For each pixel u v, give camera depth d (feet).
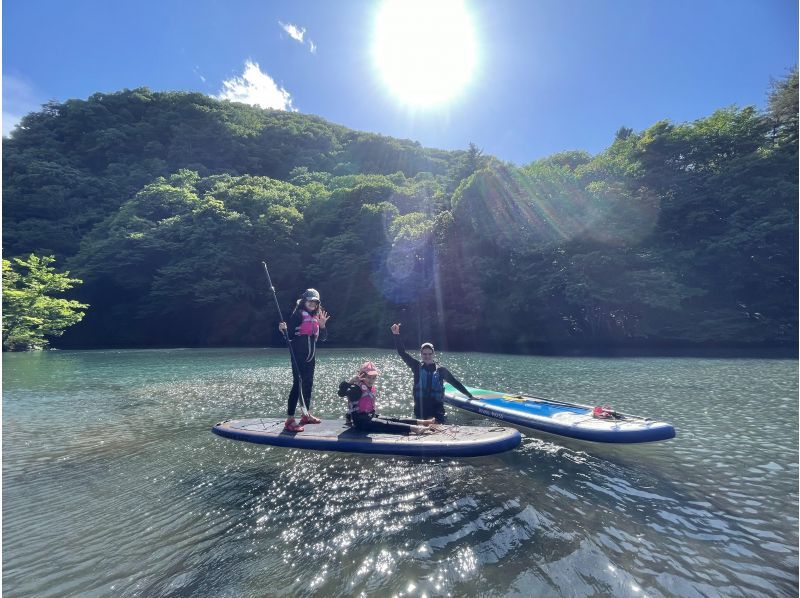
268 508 12.30
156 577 8.98
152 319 133.08
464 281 102.89
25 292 93.45
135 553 10.01
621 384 36.81
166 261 133.90
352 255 127.95
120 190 174.70
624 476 14.55
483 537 10.35
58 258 134.82
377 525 11.07
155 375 48.75
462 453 16.19
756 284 85.10
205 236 128.77
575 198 91.81
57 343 117.19
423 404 21.01
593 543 10.02
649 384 36.52
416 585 8.42
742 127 89.66
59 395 34.76
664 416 24.12
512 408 23.09
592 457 16.49
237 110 311.88
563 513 11.68
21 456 18.11
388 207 141.69
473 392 28.30
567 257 90.74
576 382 38.50
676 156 95.61
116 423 24.31
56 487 14.43
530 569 8.95
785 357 58.85
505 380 40.24
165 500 13.11
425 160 303.48
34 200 152.76
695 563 9.20
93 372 52.01
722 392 32.14
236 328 129.39
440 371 21.43
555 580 8.55
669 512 11.78
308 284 137.28
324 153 293.84
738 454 16.96
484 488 13.47
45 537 10.91
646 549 9.78
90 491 14.02
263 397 33.27
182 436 20.88
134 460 17.24
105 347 113.29
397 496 12.92
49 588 8.69
